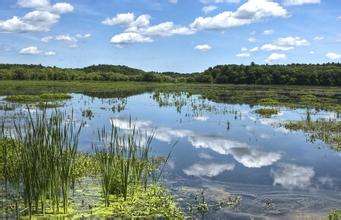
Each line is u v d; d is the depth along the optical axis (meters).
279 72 113.25
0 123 27.80
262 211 14.05
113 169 15.19
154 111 44.31
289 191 16.48
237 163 21.03
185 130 31.22
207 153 23.19
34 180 12.84
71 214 13.09
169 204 14.29
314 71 108.69
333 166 20.66
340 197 15.75
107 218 12.93
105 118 36.84
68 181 14.38
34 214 12.92
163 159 21.12
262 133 30.12
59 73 115.62
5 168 14.62
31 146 13.08
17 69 112.94
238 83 119.44
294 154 23.28
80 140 25.08
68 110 41.28
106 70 153.25
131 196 14.84
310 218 13.41
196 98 62.06
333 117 38.19
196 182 17.47
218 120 37.25
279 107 48.41
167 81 132.00
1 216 12.67
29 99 50.72
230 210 14.11
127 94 70.88
